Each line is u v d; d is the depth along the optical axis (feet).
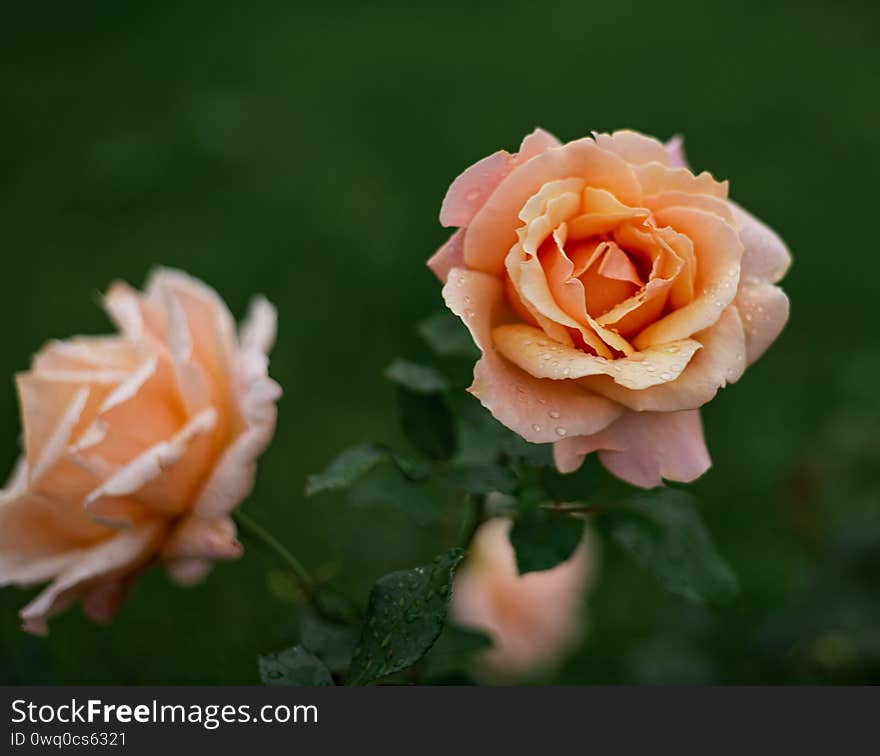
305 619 2.82
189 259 7.62
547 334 2.50
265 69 10.34
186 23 11.25
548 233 2.52
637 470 2.53
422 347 6.86
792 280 7.38
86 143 8.90
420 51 10.74
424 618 2.45
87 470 2.62
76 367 2.74
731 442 6.09
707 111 9.46
